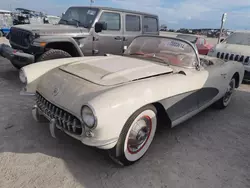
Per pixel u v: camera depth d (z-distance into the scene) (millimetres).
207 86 3221
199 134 3246
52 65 2865
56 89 2318
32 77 2676
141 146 2447
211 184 2230
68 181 2082
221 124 3660
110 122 1879
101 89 2125
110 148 2021
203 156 2695
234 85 4379
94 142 1920
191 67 3090
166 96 2377
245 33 7570
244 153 2842
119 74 2451
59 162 2328
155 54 3283
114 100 1907
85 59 3129
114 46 5633
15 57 4469
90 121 1849
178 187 2154
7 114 3256
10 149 2463
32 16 18422
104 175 2215
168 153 2693
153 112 2369
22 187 1962
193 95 2951
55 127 2273
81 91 2143
